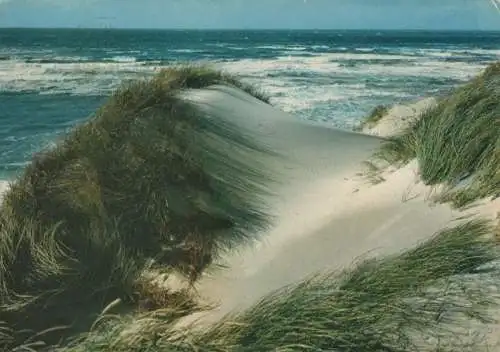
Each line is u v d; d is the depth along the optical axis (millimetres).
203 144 6875
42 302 4715
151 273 5188
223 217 5777
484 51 60750
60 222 5188
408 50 61875
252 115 8086
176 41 85000
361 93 21203
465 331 2955
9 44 67625
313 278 4070
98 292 4953
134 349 3344
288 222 5773
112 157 6156
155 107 7367
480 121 5652
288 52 55375
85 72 31188
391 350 2930
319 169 7047
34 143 12734
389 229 4934
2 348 4281
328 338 3072
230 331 3357
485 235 3992
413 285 3482
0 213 5539
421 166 5711
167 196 5816
